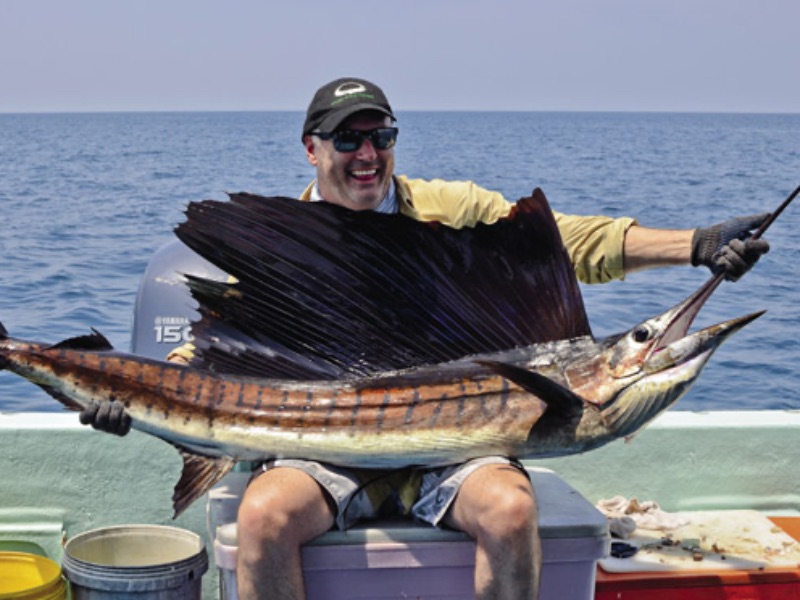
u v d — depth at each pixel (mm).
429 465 1771
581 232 1970
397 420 1767
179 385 1793
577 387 1741
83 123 115438
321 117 2025
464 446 1751
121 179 20469
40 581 1990
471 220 2084
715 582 1948
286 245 1815
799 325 6207
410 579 1744
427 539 1734
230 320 1839
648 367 1711
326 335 1817
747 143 48250
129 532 2047
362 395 1788
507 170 23812
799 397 4902
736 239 1725
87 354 1784
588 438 1730
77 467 2227
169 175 22125
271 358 1827
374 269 1808
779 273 8086
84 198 15469
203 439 1791
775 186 19266
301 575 1678
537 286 1798
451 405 1766
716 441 2330
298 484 1690
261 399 1794
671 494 2336
